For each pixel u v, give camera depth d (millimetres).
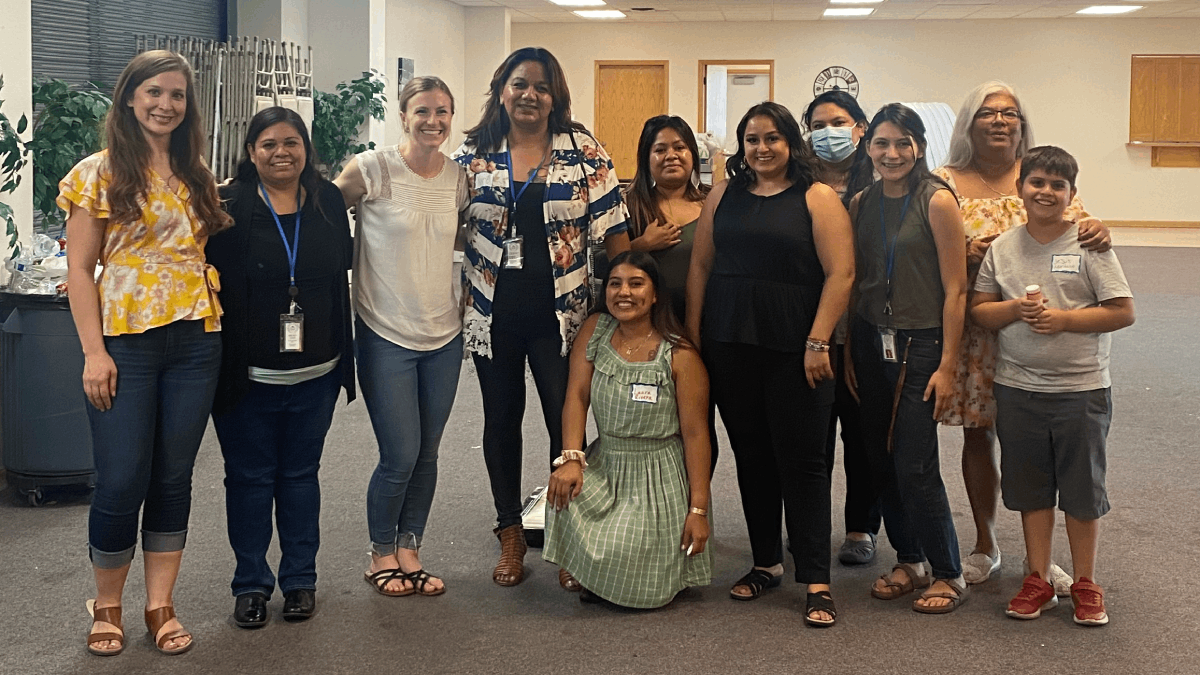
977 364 3316
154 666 2818
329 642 2979
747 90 19172
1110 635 3043
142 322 2746
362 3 10445
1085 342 3059
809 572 3154
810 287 3113
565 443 3307
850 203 3404
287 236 2932
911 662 2867
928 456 3184
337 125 10055
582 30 18453
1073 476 3100
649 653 2922
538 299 3305
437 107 3125
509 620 3150
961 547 3781
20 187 4668
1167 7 15883
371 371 3215
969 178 3396
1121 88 17359
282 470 3146
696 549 3242
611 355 3299
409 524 3436
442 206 3217
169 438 2865
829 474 3324
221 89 7836
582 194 3301
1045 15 16891
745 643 2988
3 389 4250
